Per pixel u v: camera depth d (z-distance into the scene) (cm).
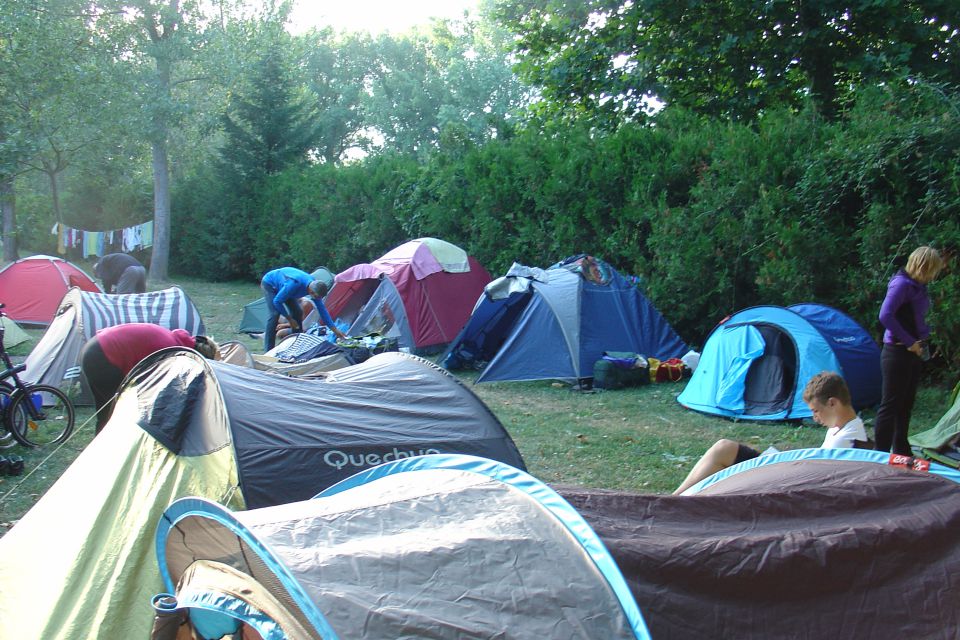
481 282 1330
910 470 302
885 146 923
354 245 1988
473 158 1538
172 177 3281
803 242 980
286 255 2256
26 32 1856
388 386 511
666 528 250
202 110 2833
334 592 184
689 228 1131
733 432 791
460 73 4062
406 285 1236
